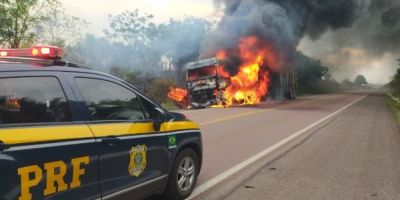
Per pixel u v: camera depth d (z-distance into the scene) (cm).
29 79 362
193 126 595
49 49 406
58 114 376
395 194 649
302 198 614
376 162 897
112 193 427
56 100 379
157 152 505
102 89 439
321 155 964
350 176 759
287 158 918
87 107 409
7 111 333
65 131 372
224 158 900
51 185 354
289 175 755
